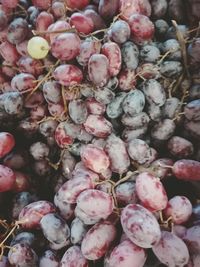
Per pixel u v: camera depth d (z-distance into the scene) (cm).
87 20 17
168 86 18
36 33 17
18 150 18
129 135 17
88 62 16
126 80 17
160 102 17
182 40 17
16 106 17
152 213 15
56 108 17
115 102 17
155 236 13
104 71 16
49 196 18
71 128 17
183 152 17
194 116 17
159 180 15
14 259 15
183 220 15
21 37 18
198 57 17
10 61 19
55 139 18
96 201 14
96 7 19
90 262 15
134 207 14
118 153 16
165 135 17
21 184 18
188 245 15
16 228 17
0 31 19
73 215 16
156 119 17
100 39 18
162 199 15
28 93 18
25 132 18
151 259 15
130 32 17
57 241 15
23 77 18
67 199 15
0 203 18
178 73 17
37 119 18
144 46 17
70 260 15
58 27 17
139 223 13
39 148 18
